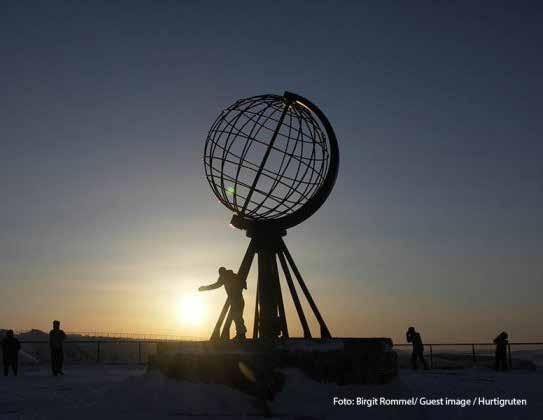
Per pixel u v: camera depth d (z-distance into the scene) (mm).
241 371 12305
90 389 16656
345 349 12555
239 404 11977
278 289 15609
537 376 23562
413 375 24203
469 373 26000
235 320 14141
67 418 11203
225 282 14414
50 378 21844
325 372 12305
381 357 12688
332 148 15789
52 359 23984
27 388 17125
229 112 15938
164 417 11281
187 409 11969
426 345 31938
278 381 12039
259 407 11844
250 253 15586
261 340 12773
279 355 12281
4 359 23906
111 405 12523
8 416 11477
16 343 24141
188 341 13453
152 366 13680
